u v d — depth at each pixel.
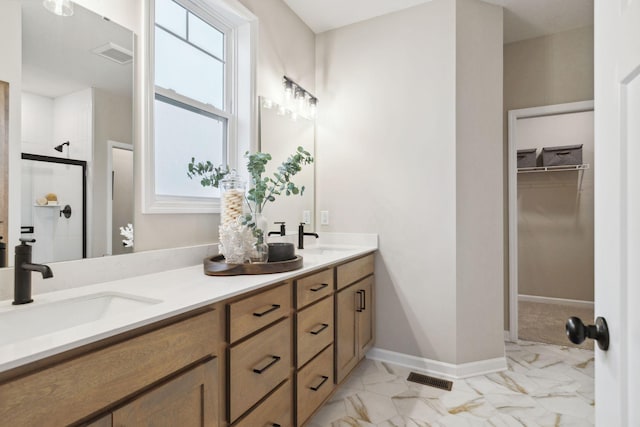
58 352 0.69
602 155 0.63
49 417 0.68
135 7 1.44
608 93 0.61
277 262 1.50
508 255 2.86
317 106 2.75
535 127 4.21
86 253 1.24
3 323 0.90
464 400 1.94
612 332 0.58
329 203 2.70
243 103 2.05
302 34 2.58
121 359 0.81
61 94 1.18
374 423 1.73
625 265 0.55
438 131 2.32
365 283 2.31
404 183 2.43
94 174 1.28
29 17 1.10
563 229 3.95
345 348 1.99
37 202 1.11
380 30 2.52
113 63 1.35
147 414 0.86
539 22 2.60
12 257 1.05
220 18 1.98
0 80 1.03
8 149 1.05
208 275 1.42
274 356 1.37
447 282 2.29
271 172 2.23
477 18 2.32
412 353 2.39
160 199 1.62
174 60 1.73
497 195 2.34
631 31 0.52
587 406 1.87
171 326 0.94
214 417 1.07
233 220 1.63
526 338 2.88
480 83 2.31
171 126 1.70
